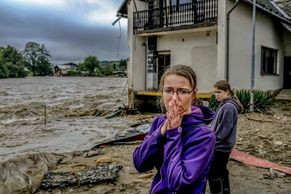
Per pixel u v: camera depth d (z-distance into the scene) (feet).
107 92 127.75
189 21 52.34
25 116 60.49
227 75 47.47
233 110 13.25
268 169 20.65
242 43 51.16
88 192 17.85
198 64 54.70
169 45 58.39
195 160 5.51
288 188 17.72
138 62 60.34
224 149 13.12
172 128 5.74
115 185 18.81
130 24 59.88
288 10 65.36
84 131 42.32
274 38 62.13
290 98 58.23
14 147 34.12
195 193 5.54
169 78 5.79
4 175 18.86
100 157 25.44
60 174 20.30
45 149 32.50
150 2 59.52
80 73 447.01
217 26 47.65
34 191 17.98
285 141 28.17
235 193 17.16
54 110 68.80
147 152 6.07
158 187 5.82
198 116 5.88
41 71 465.06
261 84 57.16
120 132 38.58
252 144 27.20
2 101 91.86
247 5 51.83
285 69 66.64
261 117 40.06
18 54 395.55
